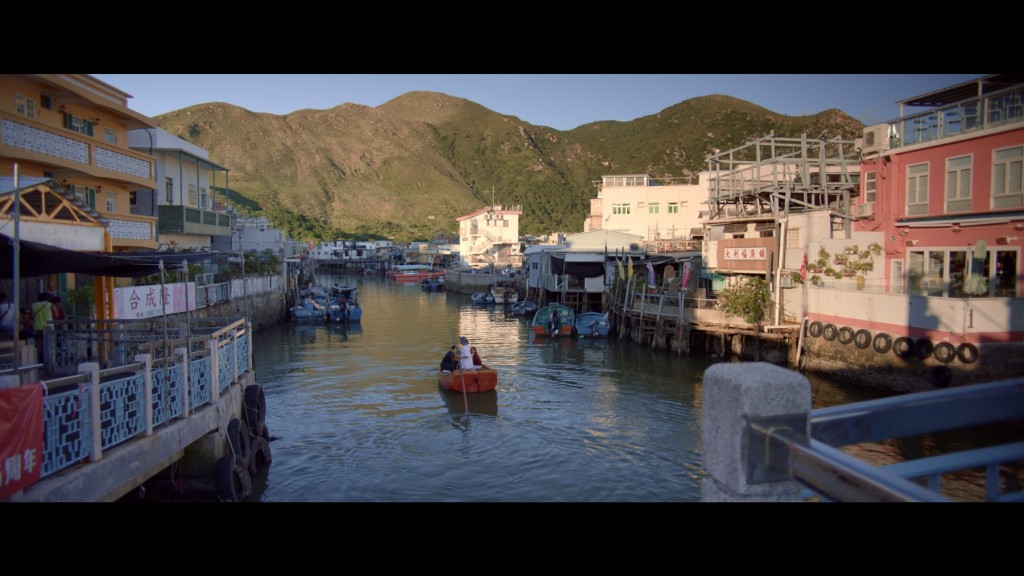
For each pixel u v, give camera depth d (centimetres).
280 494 1351
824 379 2497
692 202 6194
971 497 1235
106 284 1577
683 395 2322
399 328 4459
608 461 1577
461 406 2136
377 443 1720
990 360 1955
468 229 9675
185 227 3462
